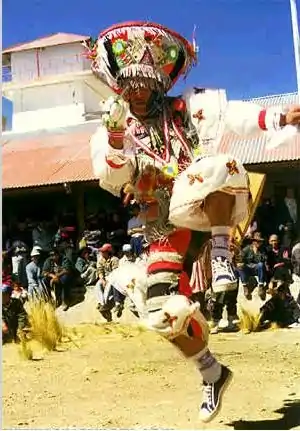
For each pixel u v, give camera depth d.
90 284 15.12
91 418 4.32
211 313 9.98
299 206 16.53
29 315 8.44
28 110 22.55
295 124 3.99
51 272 14.49
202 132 4.13
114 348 7.70
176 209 3.93
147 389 5.21
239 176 3.92
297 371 5.64
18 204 20.44
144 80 4.16
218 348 7.39
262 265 12.70
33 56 22.30
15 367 6.50
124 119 3.97
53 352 7.55
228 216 3.96
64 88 21.92
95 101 22.22
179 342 3.99
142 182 4.13
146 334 9.00
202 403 4.05
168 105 4.24
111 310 13.00
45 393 5.20
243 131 4.08
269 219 16.33
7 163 19.67
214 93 4.18
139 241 4.83
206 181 3.87
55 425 4.16
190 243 4.22
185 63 4.34
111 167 4.05
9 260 15.25
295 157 16.05
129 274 4.26
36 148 20.52
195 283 4.25
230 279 3.86
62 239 16.58
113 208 19.72
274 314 9.96
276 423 4.05
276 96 7.73
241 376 5.45
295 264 10.60
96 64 4.44
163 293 3.97
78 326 10.44
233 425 4.04
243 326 9.63
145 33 4.19
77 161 19.09
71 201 20.22
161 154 4.14
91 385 5.46
